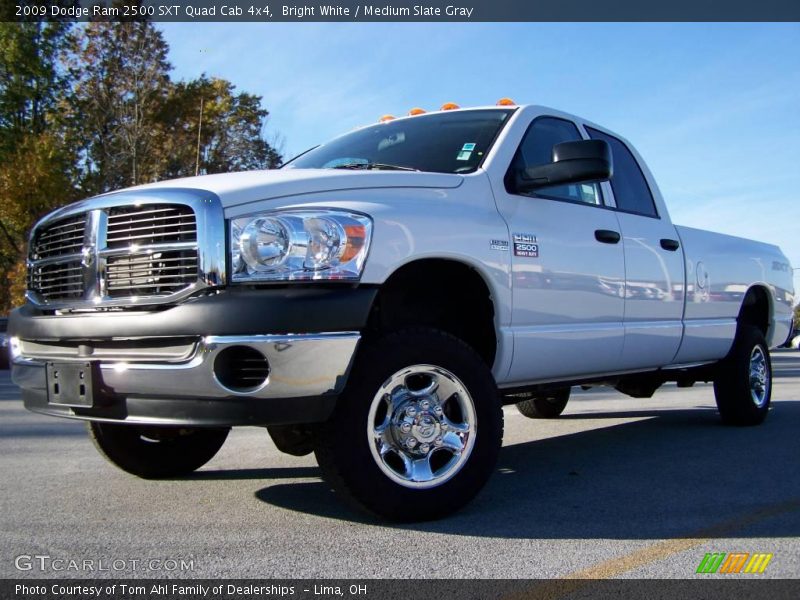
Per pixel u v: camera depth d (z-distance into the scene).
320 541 3.34
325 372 3.24
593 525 3.58
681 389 11.14
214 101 32.09
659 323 5.39
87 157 31.73
